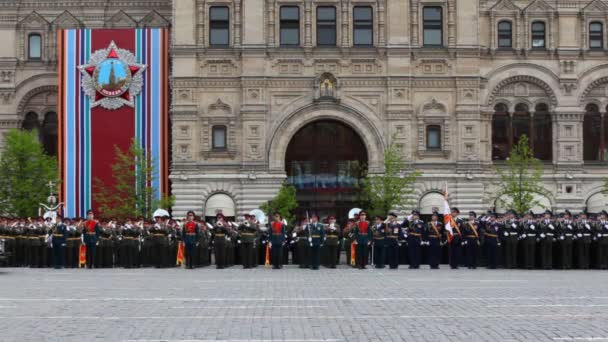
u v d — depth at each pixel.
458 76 77.31
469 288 36.72
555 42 79.50
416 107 77.38
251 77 76.62
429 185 77.06
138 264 55.66
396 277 44.25
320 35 77.56
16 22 84.44
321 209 78.31
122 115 78.88
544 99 79.62
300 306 29.53
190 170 76.50
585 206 79.44
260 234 57.50
